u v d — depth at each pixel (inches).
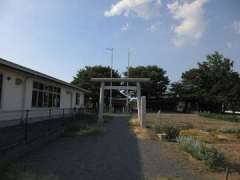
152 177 269.4
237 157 381.4
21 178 243.9
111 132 612.4
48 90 818.2
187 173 291.1
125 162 326.3
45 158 329.4
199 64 2444.6
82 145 428.5
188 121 1071.6
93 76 2108.8
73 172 275.1
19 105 613.6
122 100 2193.7
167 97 2452.0
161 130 589.6
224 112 2325.3
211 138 573.0
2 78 538.9
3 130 471.5
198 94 2319.1
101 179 257.1
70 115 874.1
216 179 276.2
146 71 2394.2
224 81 2249.0
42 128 526.3
